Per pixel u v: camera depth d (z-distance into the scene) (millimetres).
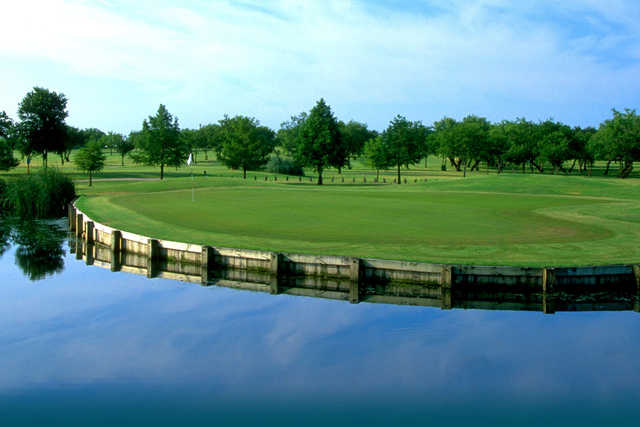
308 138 87938
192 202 41344
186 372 12414
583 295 18172
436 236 24844
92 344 14125
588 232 26172
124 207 37281
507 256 20281
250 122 96688
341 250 21469
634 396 11258
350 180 97812
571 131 124812
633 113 100375
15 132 96125
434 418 10266
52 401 11070
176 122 86500
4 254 26609
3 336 14727
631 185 60375
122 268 23141
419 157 130750
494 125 149125
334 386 11695
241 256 21047
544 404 10812
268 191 54406
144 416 10445
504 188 60031
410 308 17125
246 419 10375
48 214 44719
